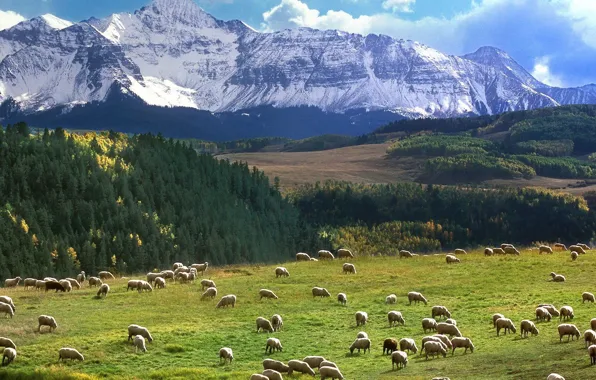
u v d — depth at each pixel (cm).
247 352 4525
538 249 9231
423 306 5809
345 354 4406
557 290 6047
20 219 15038
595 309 5153
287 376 3891
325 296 6334
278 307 5900
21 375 3897
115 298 6322
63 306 5950
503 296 5959
